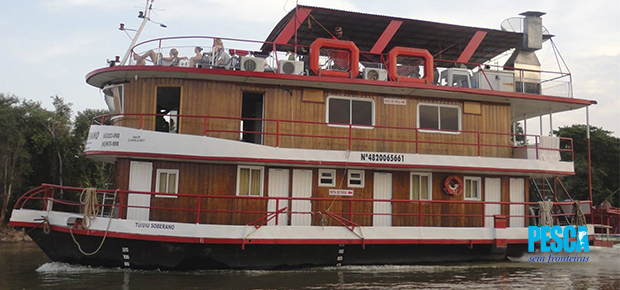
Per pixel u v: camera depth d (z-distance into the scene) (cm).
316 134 1571
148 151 1412
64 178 3406
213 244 1375
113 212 1468
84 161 3506
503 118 1775
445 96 1697
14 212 1384
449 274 1440
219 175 1488
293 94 1573
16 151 3081
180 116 1427
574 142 4412
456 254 1599
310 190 1554
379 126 1582
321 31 1877
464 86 1770
